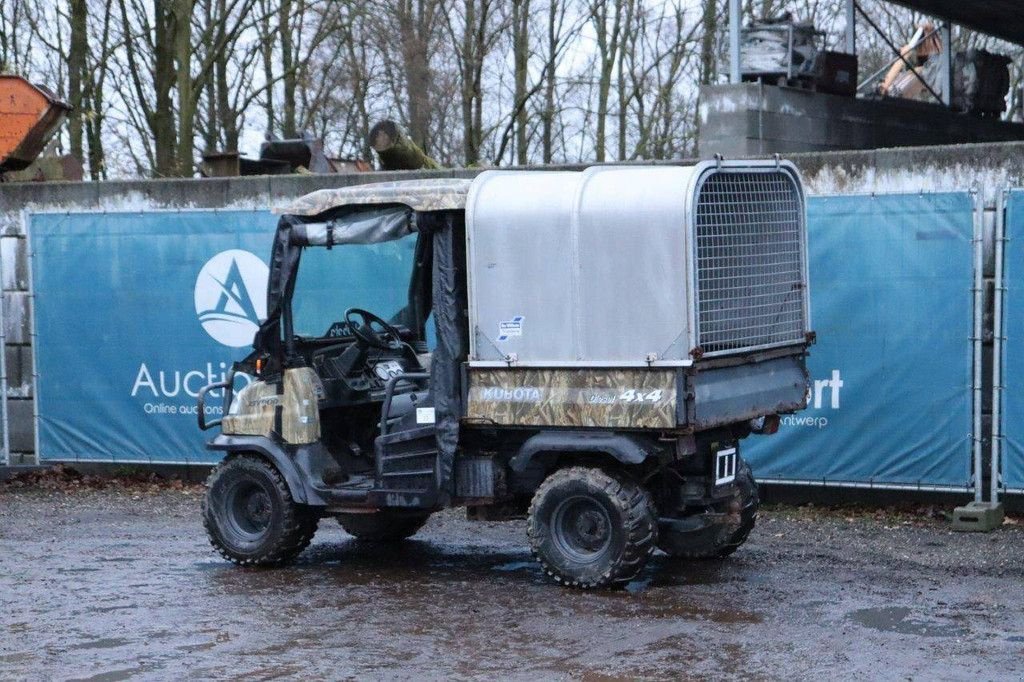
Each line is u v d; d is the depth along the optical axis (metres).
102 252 12.63
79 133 21.31
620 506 7.84
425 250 9.39
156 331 12.51
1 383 13.14
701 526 8.76
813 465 10.52
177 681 6.36
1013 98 24.36
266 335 8.91
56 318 12.80
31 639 7.18
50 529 10.60
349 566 9.08
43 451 12.91
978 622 7.15
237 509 9.12
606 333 7.80
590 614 7.47
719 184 7.93
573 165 11.34
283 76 22.80
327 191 8.65
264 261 12.13
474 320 8.20
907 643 6.74
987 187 10.23
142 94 23.92
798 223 8.73
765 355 8.28
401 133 14.90
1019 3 18.19
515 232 8.05
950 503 10.41
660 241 7.61
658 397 7.62
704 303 7.75
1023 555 8.88
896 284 10.23
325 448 9.05
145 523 10.84
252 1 20.89
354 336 9.66
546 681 6.23
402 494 8.55
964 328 10.04
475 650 6.80
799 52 17.02
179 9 19.47
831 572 8.47
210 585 8.51
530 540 8.16
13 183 13.23
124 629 7.37
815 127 16.81
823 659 6.48
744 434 8.59
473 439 8.46
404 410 9.34
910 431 10.23
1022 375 9.86
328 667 6.54
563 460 8.30
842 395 10.40
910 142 18.89
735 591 7.97
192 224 12.34
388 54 23.03
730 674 6.27
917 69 22.08
